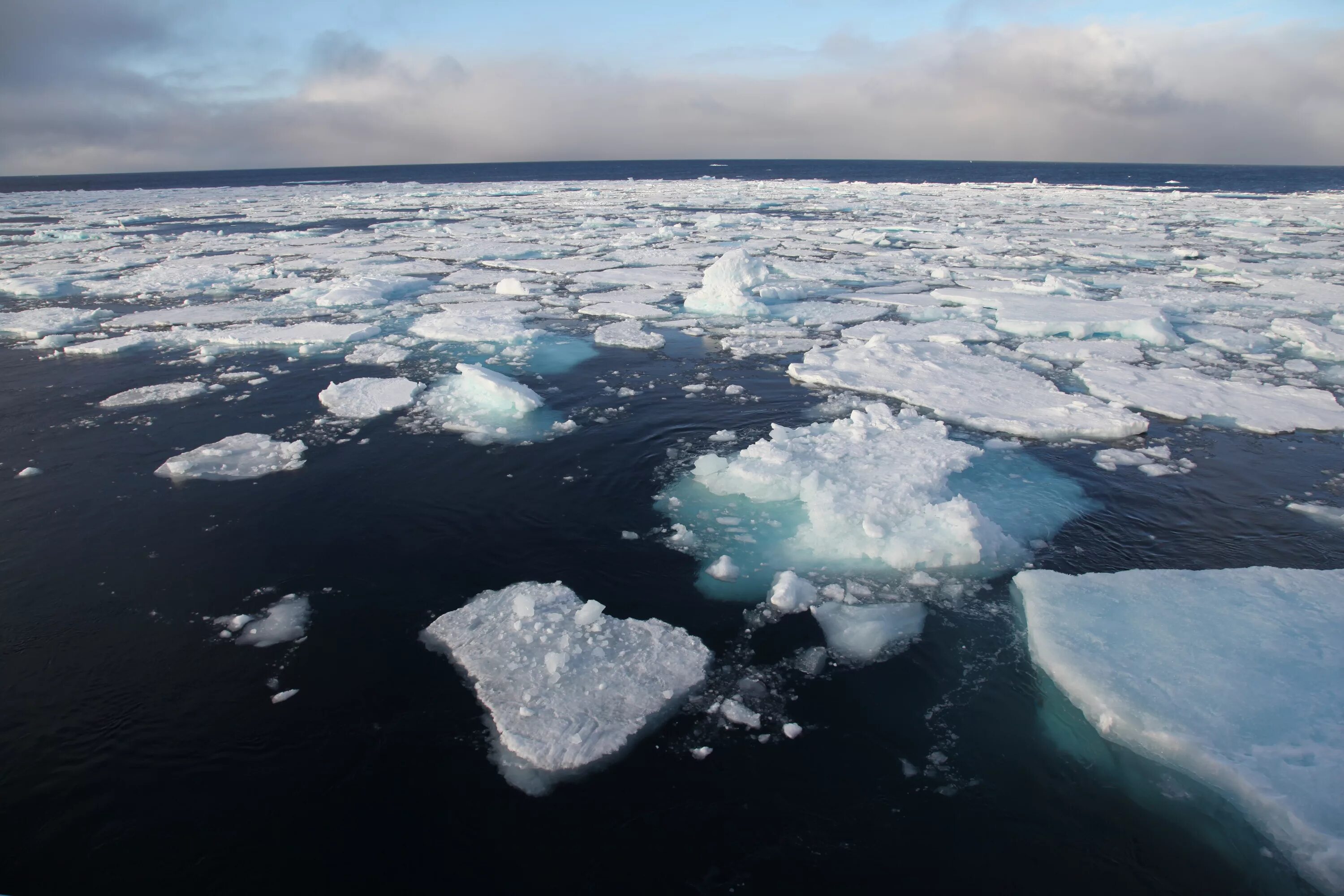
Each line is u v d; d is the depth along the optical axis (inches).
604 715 143.0
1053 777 130.6
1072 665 148.9
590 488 240.1
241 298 555.5
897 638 167.0
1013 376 347.3
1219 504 229.0
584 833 120.7
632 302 534.9
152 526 216.5
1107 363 368.8
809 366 361.4
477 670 155.5
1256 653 149.9
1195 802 124.2
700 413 309.0
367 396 321.4
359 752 136.0
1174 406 310.0
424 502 230.4
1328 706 134.8
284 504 229.3
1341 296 526.6
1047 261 689.0
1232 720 132.6
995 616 174.9
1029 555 199.9
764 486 232.2
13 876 112.8
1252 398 319.9
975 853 117.3
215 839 119.3
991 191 1722.4
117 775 131.1
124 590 185.0
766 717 145.3
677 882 113.0
